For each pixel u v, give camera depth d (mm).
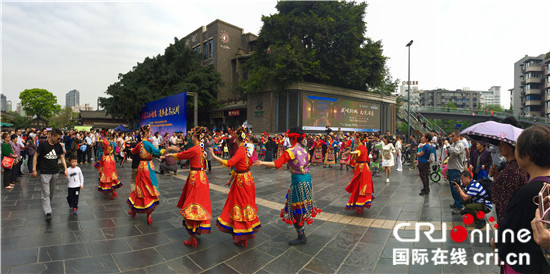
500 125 2869
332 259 3613
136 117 27969
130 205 5027
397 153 12641
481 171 5668
